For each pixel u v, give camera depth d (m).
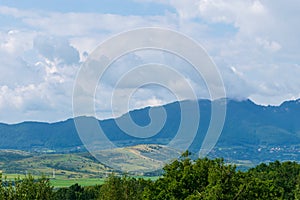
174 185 54.19
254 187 52.84
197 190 53.81
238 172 53.72
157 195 55.62
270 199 54.00
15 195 51.06
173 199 53.31
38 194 52.44
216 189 49.75
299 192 111.94
